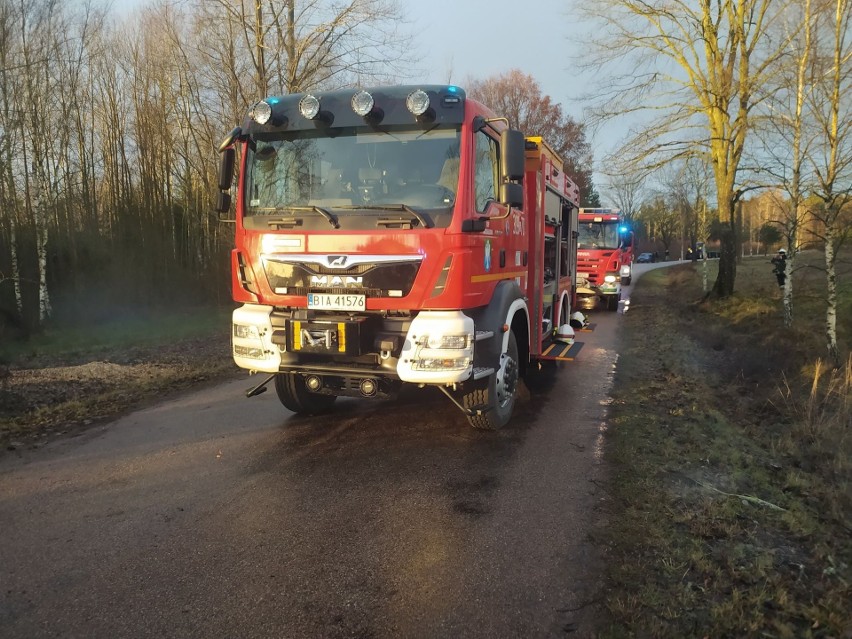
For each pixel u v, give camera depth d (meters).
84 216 21.22
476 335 5.14
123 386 8.58
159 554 3.60
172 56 20.38
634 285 28.16
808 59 8.88
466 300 4.91
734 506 4.11
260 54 15.95
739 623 2.84
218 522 4.02
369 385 5.18
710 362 9.92
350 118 5.11
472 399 5.62
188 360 10.86
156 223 23.22
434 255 4.80
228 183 5.54
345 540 3.76
